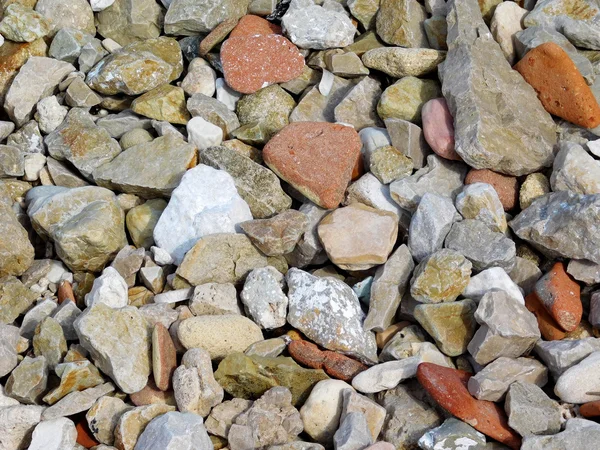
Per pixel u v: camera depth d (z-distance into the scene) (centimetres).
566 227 78
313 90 92
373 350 79
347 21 93
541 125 86
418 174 85
